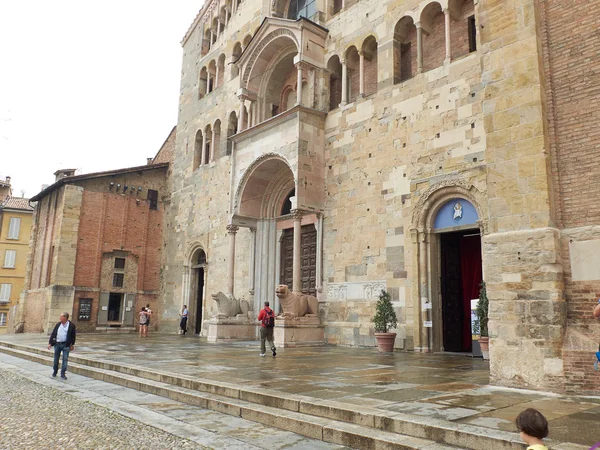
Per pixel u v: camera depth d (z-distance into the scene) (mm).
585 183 10297
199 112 37688
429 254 19609
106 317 37562
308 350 19922
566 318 10055
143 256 39875
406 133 21125
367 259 21922
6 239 57188
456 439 6309
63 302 35656
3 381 14016
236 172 28172
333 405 7984
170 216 39219
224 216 32438
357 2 24859
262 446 6957
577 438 5984
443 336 19375
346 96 24625
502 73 11531
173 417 8914
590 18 10641
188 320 34938
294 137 24328
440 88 20062
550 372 9648
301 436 7535
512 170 11039
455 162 19047
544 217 10391
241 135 27766
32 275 41750
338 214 23672
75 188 37375
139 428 8078
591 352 9281
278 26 26906
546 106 10992
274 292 28016
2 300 55875
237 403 9234
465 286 19969
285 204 29156
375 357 16859
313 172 24344
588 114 10422
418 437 6688
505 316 10539
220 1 37062
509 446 5777
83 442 7234
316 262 24328
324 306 23500
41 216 42062
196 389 10867
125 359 16031
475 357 16812
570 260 10234
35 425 8422
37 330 37656
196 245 35062
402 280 20266
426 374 12125
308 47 25500
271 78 29844
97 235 37938
